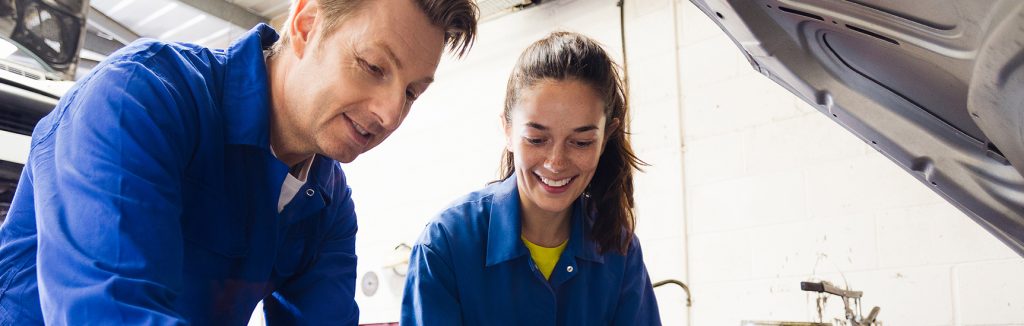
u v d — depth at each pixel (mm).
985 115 574
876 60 654
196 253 915
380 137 898
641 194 2646
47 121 815
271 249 989
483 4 3111
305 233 1104
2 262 834
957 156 744
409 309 1173
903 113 734
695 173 2529
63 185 724
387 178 3488
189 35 4051
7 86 1623
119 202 702
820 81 762
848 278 2162
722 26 750
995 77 507
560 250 1271
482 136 3135
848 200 2199
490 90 3148
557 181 1129
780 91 2379
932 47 553
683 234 2512
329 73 851
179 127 809
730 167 2453
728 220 2428
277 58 945
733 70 2498
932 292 2025
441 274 1180
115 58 808
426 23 845
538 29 3043
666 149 2609
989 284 1942
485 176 3084
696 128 2553
